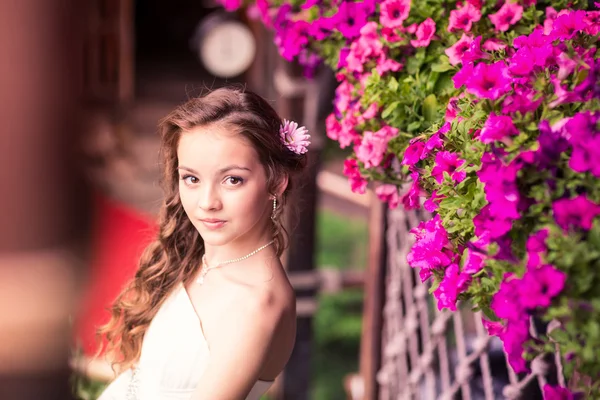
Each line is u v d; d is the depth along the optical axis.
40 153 0.50
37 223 0.50
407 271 2.65
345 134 1.66
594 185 0.86
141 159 7.64
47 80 0.48
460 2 1.53
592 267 0.81
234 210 1.26
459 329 2.16
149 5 14.41
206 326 1.31
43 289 0.65
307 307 3.61
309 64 2.15
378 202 2.88
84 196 0.51
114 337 1.56
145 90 11.77
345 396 5.34
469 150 1.07
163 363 1.33
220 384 1.22
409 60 1.57
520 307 0.85
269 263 1.33
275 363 1.33
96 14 8.82
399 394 2.74
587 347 0.79
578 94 0.99
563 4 1.48
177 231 1.49
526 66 1.09
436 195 1.16
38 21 0.48
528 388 1.78
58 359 0.73
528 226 0.92
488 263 0.95
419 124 1.48
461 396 2.37
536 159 0.89
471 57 1.32
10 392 0.70
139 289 1.51
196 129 1.26
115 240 3.33
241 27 9.43
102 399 1.52
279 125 1.36
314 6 1.97
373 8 1.67
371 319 2.96
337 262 7.07
